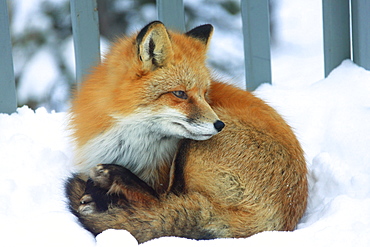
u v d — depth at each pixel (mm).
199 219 6723
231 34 19203
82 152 7961
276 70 17672
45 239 6418
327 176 8266
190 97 7441
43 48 17016
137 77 7398
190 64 7570
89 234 6688
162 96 7363
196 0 19125
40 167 8445
